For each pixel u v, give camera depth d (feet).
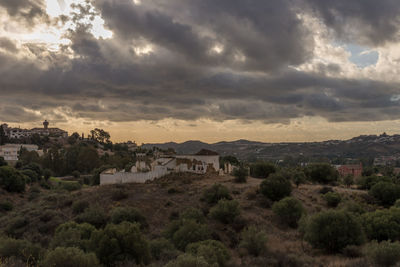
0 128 641.81
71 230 110.11
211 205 176.55
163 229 149.38
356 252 102.47
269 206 182.09
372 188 211.20
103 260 84.02
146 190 201.05
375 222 125.49
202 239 117.91
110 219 156.15
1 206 220.02
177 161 269.85
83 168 476.54
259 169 278.05
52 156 483.51
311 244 118.62
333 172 284.41
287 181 196.13
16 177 271.69
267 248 113.80
